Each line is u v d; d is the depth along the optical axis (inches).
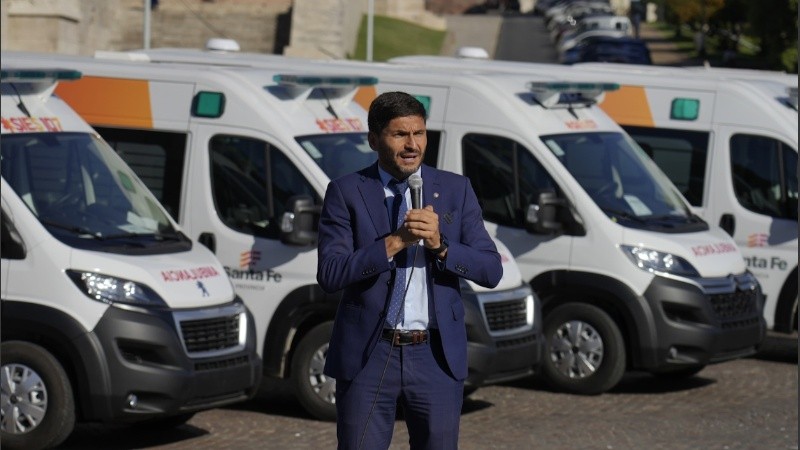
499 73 684.7
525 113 652.7
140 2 2076.8
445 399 328.8
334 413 578.2
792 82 838.5
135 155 607.2
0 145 506.6
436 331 328.5
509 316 597.9
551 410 617.0
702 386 685.3
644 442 555.2
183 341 498.3
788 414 618.8
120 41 2017.7
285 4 2309.3
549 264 645.3
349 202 330.3
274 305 582.2
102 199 521.0
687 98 756.6
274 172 586.6
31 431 487.5
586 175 650.2
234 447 528.7
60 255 490.0
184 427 566.6
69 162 521.7
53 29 1617.9
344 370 327.9
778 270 739.4
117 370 483.8
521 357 596.4
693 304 637.3
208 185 594.9
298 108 601.9
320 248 330.0
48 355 486.3
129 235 515.2
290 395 641.6
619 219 642.8
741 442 558.9
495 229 651.5
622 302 636.1
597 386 645.9
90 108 614.5
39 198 506.6
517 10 4576.8
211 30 2171.5
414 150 326.3
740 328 658.2
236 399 521.3
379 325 325.7
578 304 648.4
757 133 743.7
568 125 661.9
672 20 3651.6
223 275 528.7
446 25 3700.8
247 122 592.4
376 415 329.1
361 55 2721.5
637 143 763.4
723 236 677.3
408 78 669.9
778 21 2058.3
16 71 516.1
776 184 741.3
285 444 535.8
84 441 538.3
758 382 698.2
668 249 642.2
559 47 3093.0
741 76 847.7
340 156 597.9
